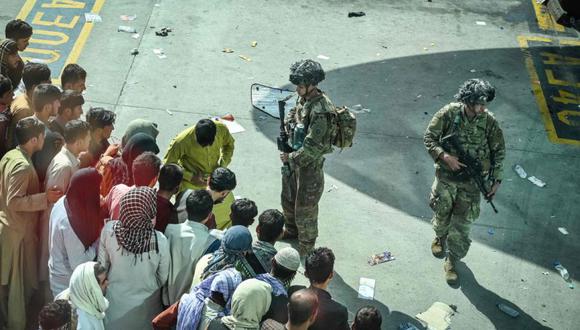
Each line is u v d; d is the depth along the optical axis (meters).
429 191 8.04
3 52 6.85
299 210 6.50
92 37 10.21
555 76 10.26
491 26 11.41
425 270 6.95
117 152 6.02
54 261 5.26
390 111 9.28
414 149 8.66
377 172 8.23
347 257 7.02
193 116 8.89
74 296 4.60
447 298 6.63
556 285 6.88
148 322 5.16
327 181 8.03
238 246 4.68
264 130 8.77
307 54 10.35
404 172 8.28
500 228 7.53
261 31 10.79
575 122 9.33
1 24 10.21
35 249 5.77
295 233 7.13
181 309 4.61
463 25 11.38
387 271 6.90
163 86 9.40
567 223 7.68
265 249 4.88
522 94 9.80
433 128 6.26
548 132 9.10
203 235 5.08
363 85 9.75
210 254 4.95
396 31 11.08
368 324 4.29
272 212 5.00
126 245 4.84
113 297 5.02
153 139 5.88
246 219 5.16
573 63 10.60
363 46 10.64
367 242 7.24
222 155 6.69
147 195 4.83
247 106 9.17
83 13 10.71
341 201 7.77
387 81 9.88
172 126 8.68
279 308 4.38
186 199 5.16
